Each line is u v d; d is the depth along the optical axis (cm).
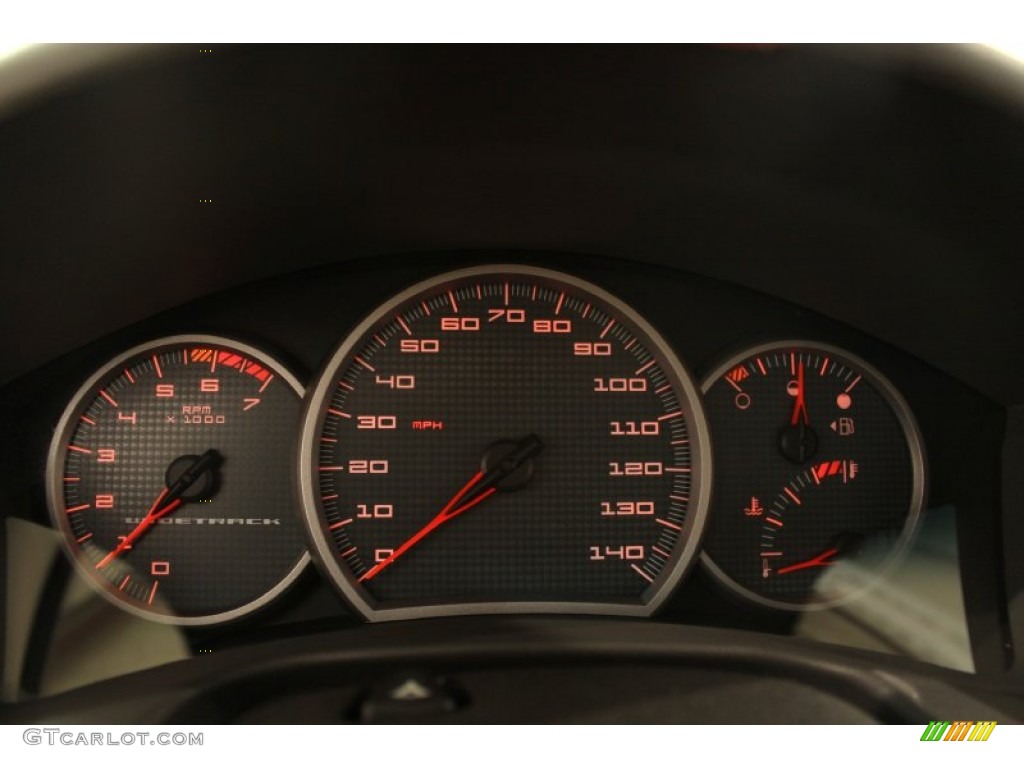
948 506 30
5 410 28
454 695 20
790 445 31
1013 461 29
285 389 30
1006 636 28
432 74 22
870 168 25
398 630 23
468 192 28
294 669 21
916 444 31
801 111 23
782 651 21
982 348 29
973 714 20
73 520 29
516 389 30
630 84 23
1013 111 21
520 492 29
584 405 30
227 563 29
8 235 23
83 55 20
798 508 31
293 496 29
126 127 22
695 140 25
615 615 28
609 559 29
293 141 24
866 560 30
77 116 21
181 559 29
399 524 29
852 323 32
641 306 32
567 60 22
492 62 22
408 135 25
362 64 22
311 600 29
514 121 24
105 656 27
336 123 24
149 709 19
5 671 26
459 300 30
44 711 20
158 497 29
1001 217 24
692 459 29
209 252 28
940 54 20
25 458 28
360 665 21
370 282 31
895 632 30
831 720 19
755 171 26
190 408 30
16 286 25
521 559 29
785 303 32
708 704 20
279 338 31
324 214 28
